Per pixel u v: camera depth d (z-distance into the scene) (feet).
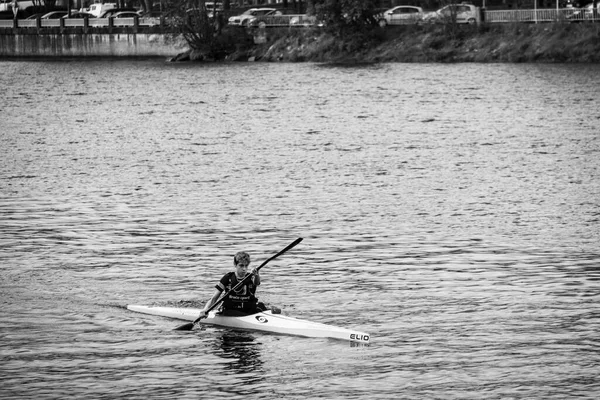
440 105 278.46
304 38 453.58
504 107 269.03
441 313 92.63
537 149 199.41
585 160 185.06
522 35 400.26
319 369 77.97
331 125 244.83
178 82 369.09
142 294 100.01
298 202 150.20
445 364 78.95
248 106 289.33
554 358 80.07
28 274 107.96
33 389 74.33
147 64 457.27
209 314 89.35
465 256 115.44
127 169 182.91
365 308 94.58
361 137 222.89
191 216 140.36
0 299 97.91
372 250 118.93
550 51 386.52
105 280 105.50
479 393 73.10
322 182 167.22
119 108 290.76
